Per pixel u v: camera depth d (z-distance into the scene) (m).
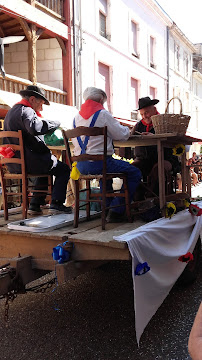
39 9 11.09
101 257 2.64
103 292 4.02
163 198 3.47
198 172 20.59
